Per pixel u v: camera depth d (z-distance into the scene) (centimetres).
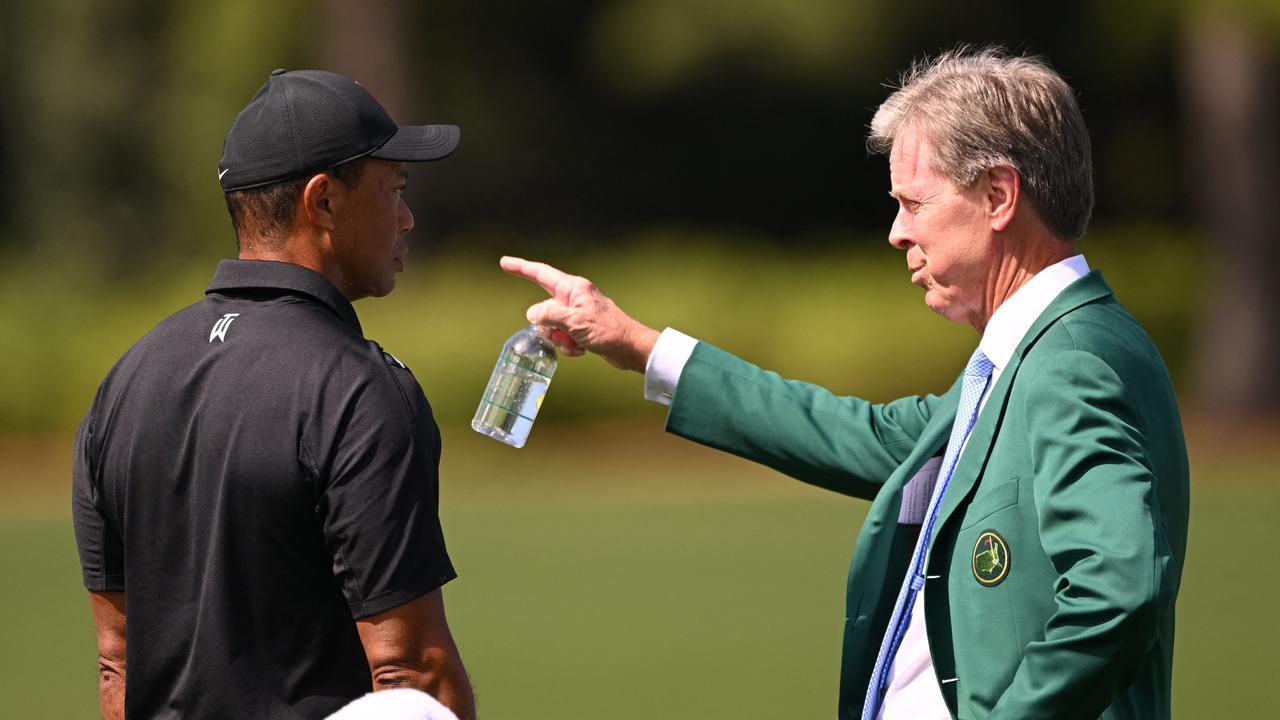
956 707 984
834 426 1250
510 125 11175
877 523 1093
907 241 1065
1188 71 8275
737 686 2795
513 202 11256
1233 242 7644
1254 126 7531
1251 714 2467
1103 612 873
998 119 1016
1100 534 891
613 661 3020
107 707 1023
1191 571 3775
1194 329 8012
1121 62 8869
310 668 944
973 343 7556
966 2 9462
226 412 945
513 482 6034
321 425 930
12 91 10675
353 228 1002
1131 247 9025
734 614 3469
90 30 10538
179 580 955
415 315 7406
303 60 9812
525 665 2989
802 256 9575
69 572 4059
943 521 996
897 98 1083
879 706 1060
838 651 3098
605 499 5509
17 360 7212
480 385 7038
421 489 943
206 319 984
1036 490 935
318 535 941
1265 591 3516
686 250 9644
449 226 10938
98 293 9219
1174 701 2567
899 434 1241
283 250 996
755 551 4338
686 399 1266
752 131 10931
